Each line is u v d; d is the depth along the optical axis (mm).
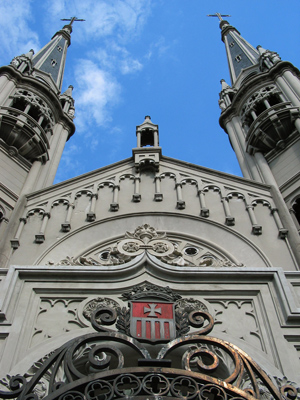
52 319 11984
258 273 12969
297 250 15359
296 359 10867
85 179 19812
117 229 16984
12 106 26312
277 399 8617
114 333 9414
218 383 8461
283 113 23438
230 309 12305
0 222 18797
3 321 11641
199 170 20234
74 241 16422
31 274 12953
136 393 8094
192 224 17156
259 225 16672
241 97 29031
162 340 9828
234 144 26812
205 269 13055
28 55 33500
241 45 39969
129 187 19469
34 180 22594
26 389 8445
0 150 22344
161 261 13555
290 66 28219
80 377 8555
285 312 11859
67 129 29375
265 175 22109
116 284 12867
